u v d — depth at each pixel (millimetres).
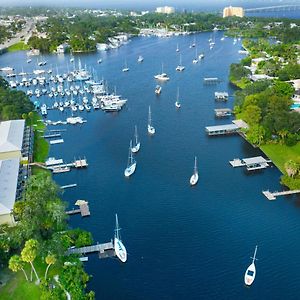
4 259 96375
